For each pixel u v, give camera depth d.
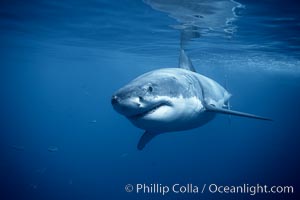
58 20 14.34
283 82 47.88
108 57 30.39
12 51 29.36
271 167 37.75
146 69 43.12
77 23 14.71
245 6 9.55
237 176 34.31
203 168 40.12
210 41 16.69
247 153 57.47
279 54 19.80
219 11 10.40
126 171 37.66
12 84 102.69
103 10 11.88
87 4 11.17
